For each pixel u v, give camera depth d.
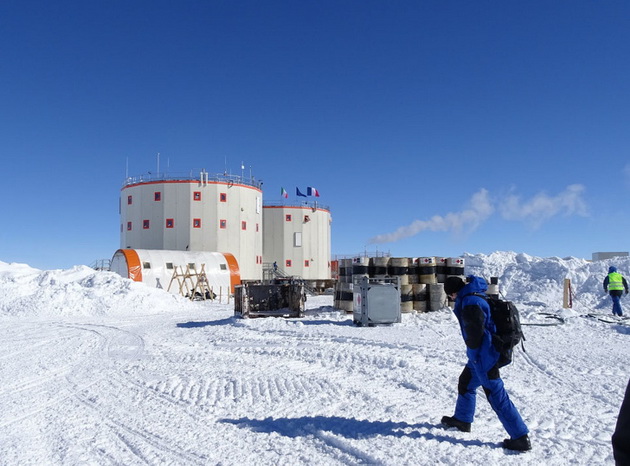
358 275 17.34
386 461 4.23
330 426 5.30
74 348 12.05
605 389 6.73
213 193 47.09
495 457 4.30
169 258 38.31
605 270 23.00
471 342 4.51
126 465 4.36
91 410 6.22
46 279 26.30
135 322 19.03
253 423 5.51
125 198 48.78
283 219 57.97
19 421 5.78
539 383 7.11
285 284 18.72
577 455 4.35
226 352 10.87
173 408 6.25
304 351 10.32
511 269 25.95
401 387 7.14
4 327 17.86
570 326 13.17
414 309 17.19
